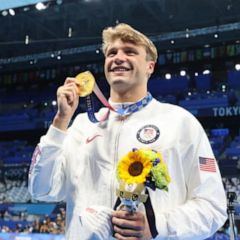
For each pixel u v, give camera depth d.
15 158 32.16
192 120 2.92
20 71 34.94
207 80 30.16
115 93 3.04
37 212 25.20
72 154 2.96
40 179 2.77
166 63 30.72
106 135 2.90
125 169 2.41
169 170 2.68
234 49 28.59
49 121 33.72
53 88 34.69
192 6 23.48
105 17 24.44
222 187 2.84
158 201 2.59
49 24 25.39
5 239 19.33
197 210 2.62
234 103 28.80
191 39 27.47
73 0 21.69
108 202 2.66
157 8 23.59
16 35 26.97
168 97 31.02
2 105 36.44
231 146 27.33
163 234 2.45
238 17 24.41
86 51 29.33
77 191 2.79
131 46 2.98
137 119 2.92
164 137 2.77
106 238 2.46
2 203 26.69
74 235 2.67
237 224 3.57
